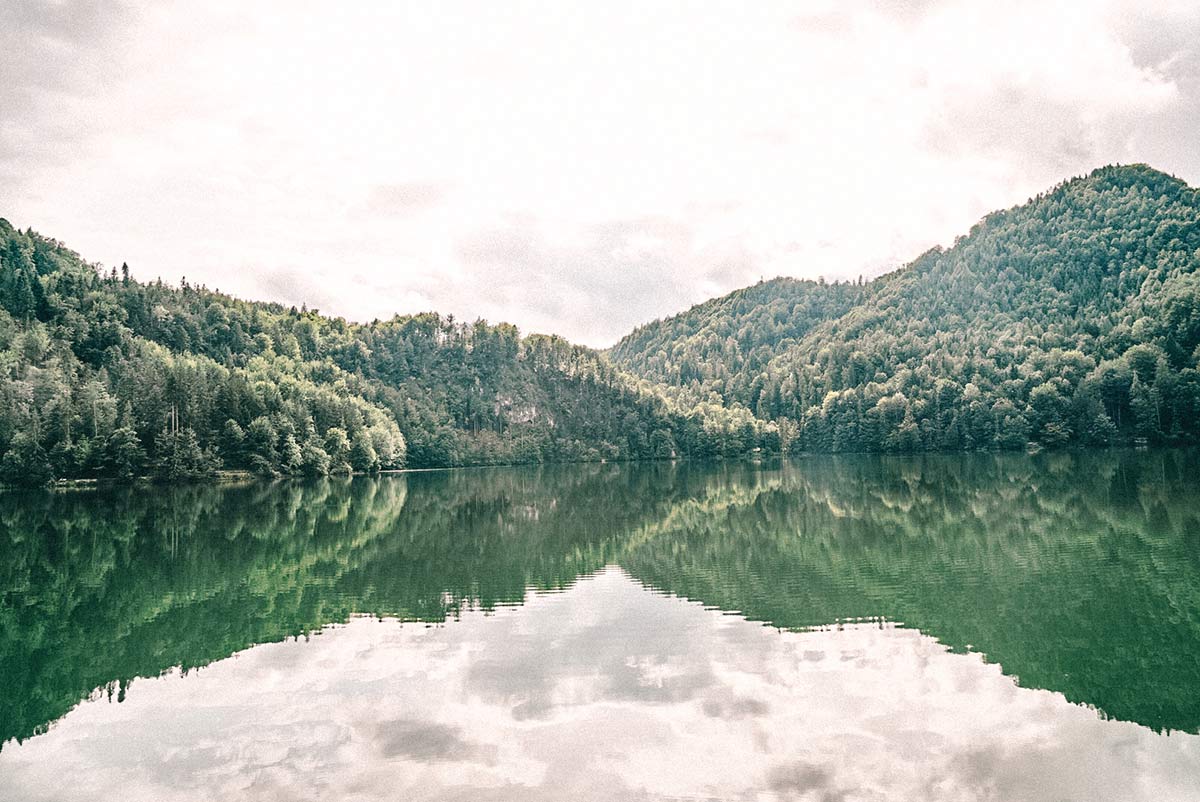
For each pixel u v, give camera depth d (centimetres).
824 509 7412
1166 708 2216
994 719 2162
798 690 2400
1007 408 17762
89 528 6988
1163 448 14725
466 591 4003
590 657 2780
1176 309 16962
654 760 1939
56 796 1827
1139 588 3559
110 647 3094
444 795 1781
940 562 4328
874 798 1736
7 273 19625
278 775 1898
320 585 4244
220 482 13500
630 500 9631
